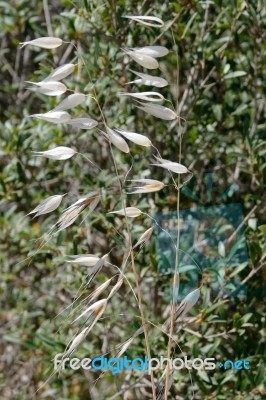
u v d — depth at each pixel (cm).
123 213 236
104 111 366
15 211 430
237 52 368
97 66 354
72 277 369
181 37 345
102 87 349
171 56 368
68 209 222
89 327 218
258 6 350
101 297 364
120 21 342
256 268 324
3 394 430
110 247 373
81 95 226
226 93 358
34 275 420
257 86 367
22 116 464
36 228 389
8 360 437
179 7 336
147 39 360
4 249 396
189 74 365
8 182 381
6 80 521
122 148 228
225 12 341
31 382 404
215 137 362
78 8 348
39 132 368
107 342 365
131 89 360
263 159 343
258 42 364
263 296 334
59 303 403
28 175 401
